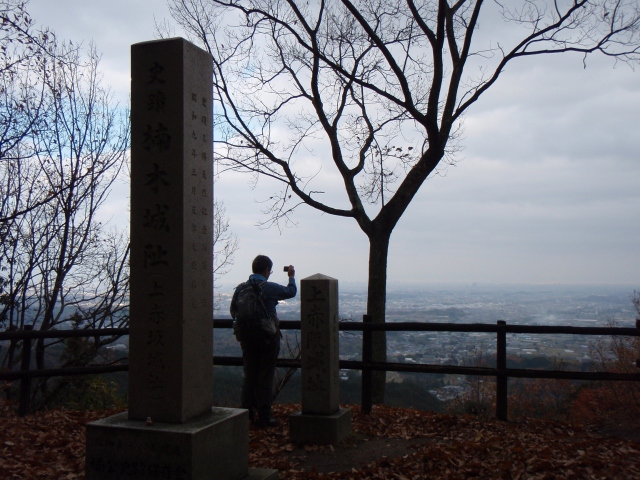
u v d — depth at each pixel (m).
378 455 5.43
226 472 3.68
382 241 9.90
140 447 3.40
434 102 9.27
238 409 3.95
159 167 3.68
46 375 6.45
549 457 5.05
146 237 3.68
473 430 6.23
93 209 9.87
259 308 5.87
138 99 3.74
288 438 5.88
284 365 6.73
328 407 5.80
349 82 10.15
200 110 3.85
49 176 9.38
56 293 9.57
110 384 10.03
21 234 9.36
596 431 6.45
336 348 6.07
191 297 3.67
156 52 3.72
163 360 3.59
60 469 4.62
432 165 9.82
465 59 9.91
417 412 7.15
